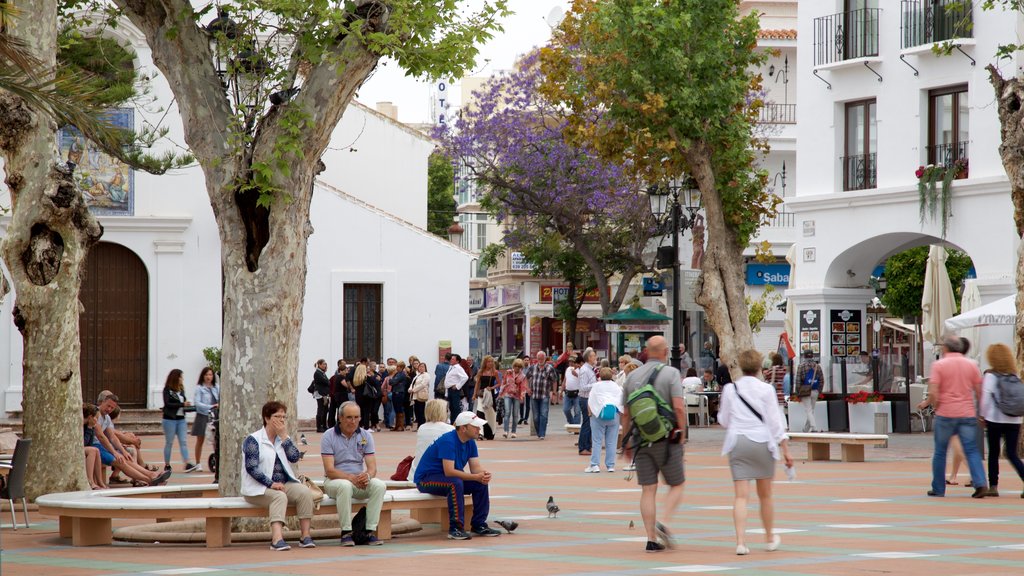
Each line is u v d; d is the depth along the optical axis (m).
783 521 15.36
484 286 75.94
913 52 33.75
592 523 15.36
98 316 38.38
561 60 30.73
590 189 49.12
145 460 27.31
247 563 12.05
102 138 14.39
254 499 13.31
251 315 13.98
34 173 17.98
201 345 38.88
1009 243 31.91
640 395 12.71
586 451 27.52
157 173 26.80
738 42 30.44
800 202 36.97
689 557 12.20
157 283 38.59
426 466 14.19
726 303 31.02
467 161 51.59
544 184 49.56
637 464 12.81
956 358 18.25
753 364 12.67
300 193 14.14
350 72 14.00
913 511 16.44
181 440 24.77
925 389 34.47
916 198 34.00
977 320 27.92
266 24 14.62
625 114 29.75
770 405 12.56
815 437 25.53
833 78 36.28
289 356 14.18
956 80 33.22
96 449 19.05
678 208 31.50
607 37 29.45
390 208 44.91
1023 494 18.19
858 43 35.53
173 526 14.99
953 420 18.12
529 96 50.06
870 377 33.75
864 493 18.86
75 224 18.36
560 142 48.97
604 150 30.58
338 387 36.56
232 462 13.98
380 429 38.22
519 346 70.31
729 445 12.57
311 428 39.09
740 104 30.42
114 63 24.92
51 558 12.63
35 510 17.81
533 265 58.50
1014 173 24.86
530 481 21.31
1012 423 18.06
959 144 33.41
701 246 45.03
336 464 13.91
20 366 37.09
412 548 13.19
